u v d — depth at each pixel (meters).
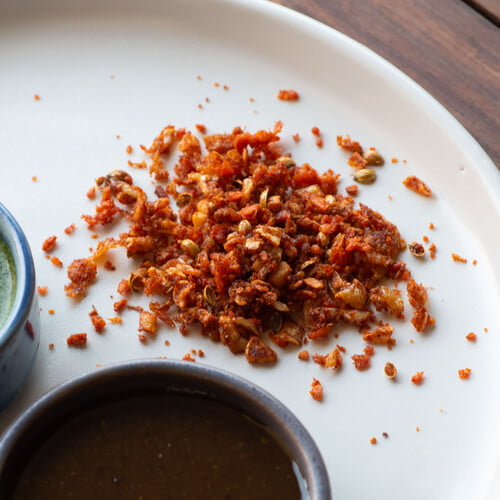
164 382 0.32
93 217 0.36
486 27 0.40
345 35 0.39
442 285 0.36
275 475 0.31
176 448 0.31
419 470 0.33
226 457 0.31
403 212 0.37
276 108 0.39
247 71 0.39
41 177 0.37
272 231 0.36
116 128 0.38
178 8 0.40
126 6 0.40
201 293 0.35
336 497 0.32
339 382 0.34
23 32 0.40
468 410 0.34
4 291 0.33
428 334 0.35
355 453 0.33
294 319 0.35
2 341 0.31
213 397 0.32
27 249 0.32
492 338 0.35
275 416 0.31
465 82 0.39
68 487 0.31
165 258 0.36
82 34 0.40
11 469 0.31
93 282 0.35
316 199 0.37
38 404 0.31
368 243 0.36
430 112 0.37
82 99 0.39
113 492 0.31
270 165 0.38
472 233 0.36
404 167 0.38
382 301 0.35
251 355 0.34
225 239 0.36
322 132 0.38
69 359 0.34
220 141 0.38
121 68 0.39
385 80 0.38
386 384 0.34
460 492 0.32
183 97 0.39
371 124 0.38
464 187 0.37
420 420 0.33
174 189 0.37
